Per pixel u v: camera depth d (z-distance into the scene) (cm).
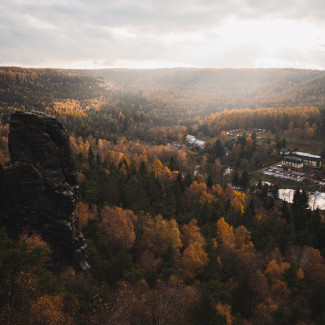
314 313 6322
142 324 4128
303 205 14462
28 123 5078
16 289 3428
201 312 4409
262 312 5566
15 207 4953
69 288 4350
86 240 6319
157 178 13625
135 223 8194
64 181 5331
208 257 7569
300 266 8038
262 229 10119
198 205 11706
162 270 6194
